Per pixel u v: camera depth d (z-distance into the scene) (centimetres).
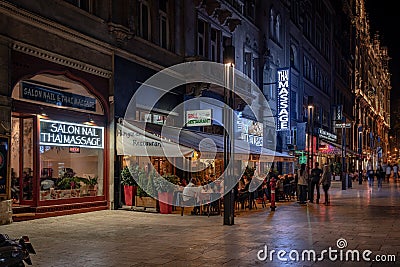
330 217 1548
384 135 12600
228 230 1249
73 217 1498
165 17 2188
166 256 923
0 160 1302
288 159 2656
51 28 1484
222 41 2633
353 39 7531
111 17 1770
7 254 614
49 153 1521
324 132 4606
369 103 9069
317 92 4809
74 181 1612
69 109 1598
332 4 5638
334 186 3697
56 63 1523
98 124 1730
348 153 6144
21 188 1489
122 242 1068
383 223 1391
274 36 3506
